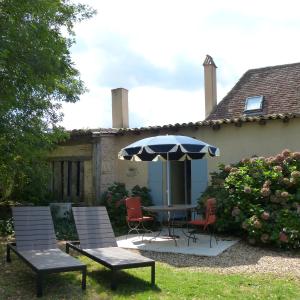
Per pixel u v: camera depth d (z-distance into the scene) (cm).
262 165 1011
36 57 780
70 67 962
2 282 644
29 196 1352
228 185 1020
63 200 1441
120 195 1285
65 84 1013
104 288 613
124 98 1584
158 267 744
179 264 769
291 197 920
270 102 1630
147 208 959
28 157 977
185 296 573
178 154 1091
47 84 877
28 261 630
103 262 630
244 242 969
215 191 1073
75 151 1416
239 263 772
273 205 944
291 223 878
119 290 603
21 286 626
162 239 1013
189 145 912
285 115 1076
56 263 613
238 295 574
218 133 1207
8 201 1348
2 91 783
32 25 758
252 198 977
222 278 661
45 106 957
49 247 755
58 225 1193
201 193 1180
